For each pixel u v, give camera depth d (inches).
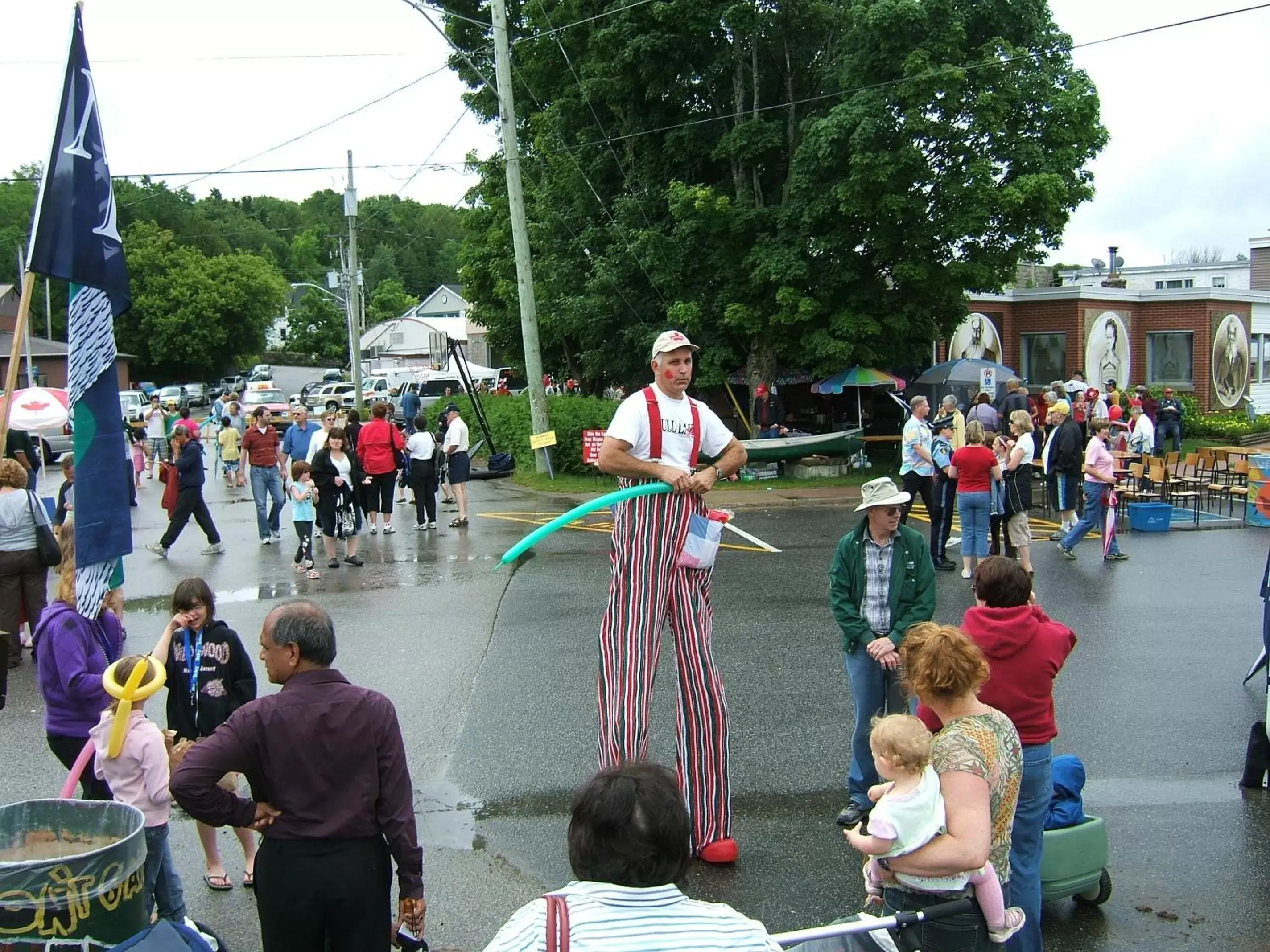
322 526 521.0
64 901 134.6
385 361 3026.6
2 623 360.8
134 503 782.5
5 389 197.3
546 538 594.9
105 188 211.0
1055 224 812.0
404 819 143.9
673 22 842.2
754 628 392.2
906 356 909.8
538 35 1001.5
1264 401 1328.7
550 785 255.3
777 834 227.1
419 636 390.6
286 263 4591.5
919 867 134.9
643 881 92.4
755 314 834.8
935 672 143.5
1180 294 1160.2
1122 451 753.6
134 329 2716.5
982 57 782.5
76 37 207.0
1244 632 382.9
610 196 985.5
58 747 195.8
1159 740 279.9
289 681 144.5
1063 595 441.4
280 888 139.3
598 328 954.1
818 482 810.8
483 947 184.9
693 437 216.4
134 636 402.9
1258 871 209.6
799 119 879.7
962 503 468.8
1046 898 189.0
